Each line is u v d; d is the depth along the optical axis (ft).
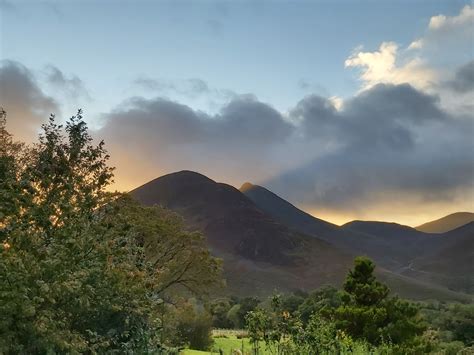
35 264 35.40
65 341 36.09
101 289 42.24
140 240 104.17
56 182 43.52
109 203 47.57
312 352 59.11
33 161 47.65
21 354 35.94
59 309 38.96
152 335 49.39
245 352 61.26
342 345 61.93
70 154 44.06
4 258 34.06
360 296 83.25
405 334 75.77
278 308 59.21
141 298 46.75
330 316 77.36
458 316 229.25
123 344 44.37
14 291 33.01
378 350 71.15
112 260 44.37
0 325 34.19
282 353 57.62
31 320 36.06
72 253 39.68
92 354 40.70
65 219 41.68
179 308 116.16
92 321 44.55
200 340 139.33
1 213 36.11
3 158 42.55
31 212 39.65
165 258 117.39
